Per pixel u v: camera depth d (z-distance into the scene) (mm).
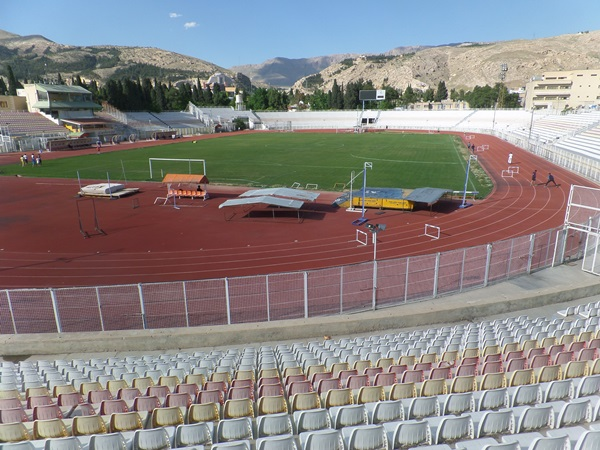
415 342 12859
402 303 17688
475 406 8578
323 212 34531
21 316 17641
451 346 12195
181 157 71125
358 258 24016
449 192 38312
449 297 18078
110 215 34625
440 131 126438
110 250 26188
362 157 69125
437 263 17734
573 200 37406
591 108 102500
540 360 10273
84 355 14945
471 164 59594
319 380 9922
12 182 49375
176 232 29750
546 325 14055
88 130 96562
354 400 9102
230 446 6406
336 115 150500
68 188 45719
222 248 26250
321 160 66250
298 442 7426
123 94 122812
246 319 17125
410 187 44688
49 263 24078
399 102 188500
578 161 52250
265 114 151875
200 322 17031
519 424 7406
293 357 12352
